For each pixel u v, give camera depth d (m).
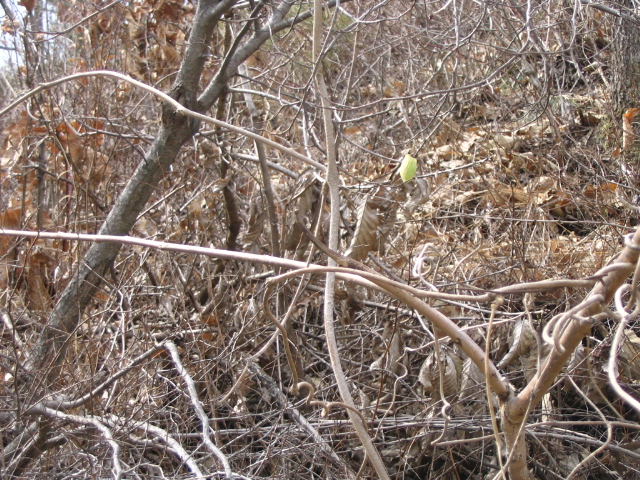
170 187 3.54
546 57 3.55
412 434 2.49
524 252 2.75
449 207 3.52
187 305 3.19
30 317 2.86
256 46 2.66
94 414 2.35
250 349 2.85
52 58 3.92
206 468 2.32
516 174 3.76
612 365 1.06
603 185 3.26
